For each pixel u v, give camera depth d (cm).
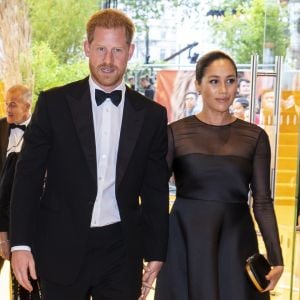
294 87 354
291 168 333
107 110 196
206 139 229
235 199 227
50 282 196
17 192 193
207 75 228
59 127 193
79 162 193
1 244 292
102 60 188
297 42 363
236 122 234
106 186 196
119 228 201
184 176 229
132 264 203
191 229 225
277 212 309
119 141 197
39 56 728
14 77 714
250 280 222
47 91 199
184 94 658
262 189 232
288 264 274
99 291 206
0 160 370
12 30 709
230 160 226
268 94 436
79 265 195
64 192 195
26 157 195
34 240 198
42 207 199
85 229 193
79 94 196
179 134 232
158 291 233
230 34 720
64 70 739
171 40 722
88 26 193
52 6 724
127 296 203
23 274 192
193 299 223
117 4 728
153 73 712
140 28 721
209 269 221
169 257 230
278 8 405
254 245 229
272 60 427
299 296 232
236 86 231
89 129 193
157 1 719
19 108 368
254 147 232
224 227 224
